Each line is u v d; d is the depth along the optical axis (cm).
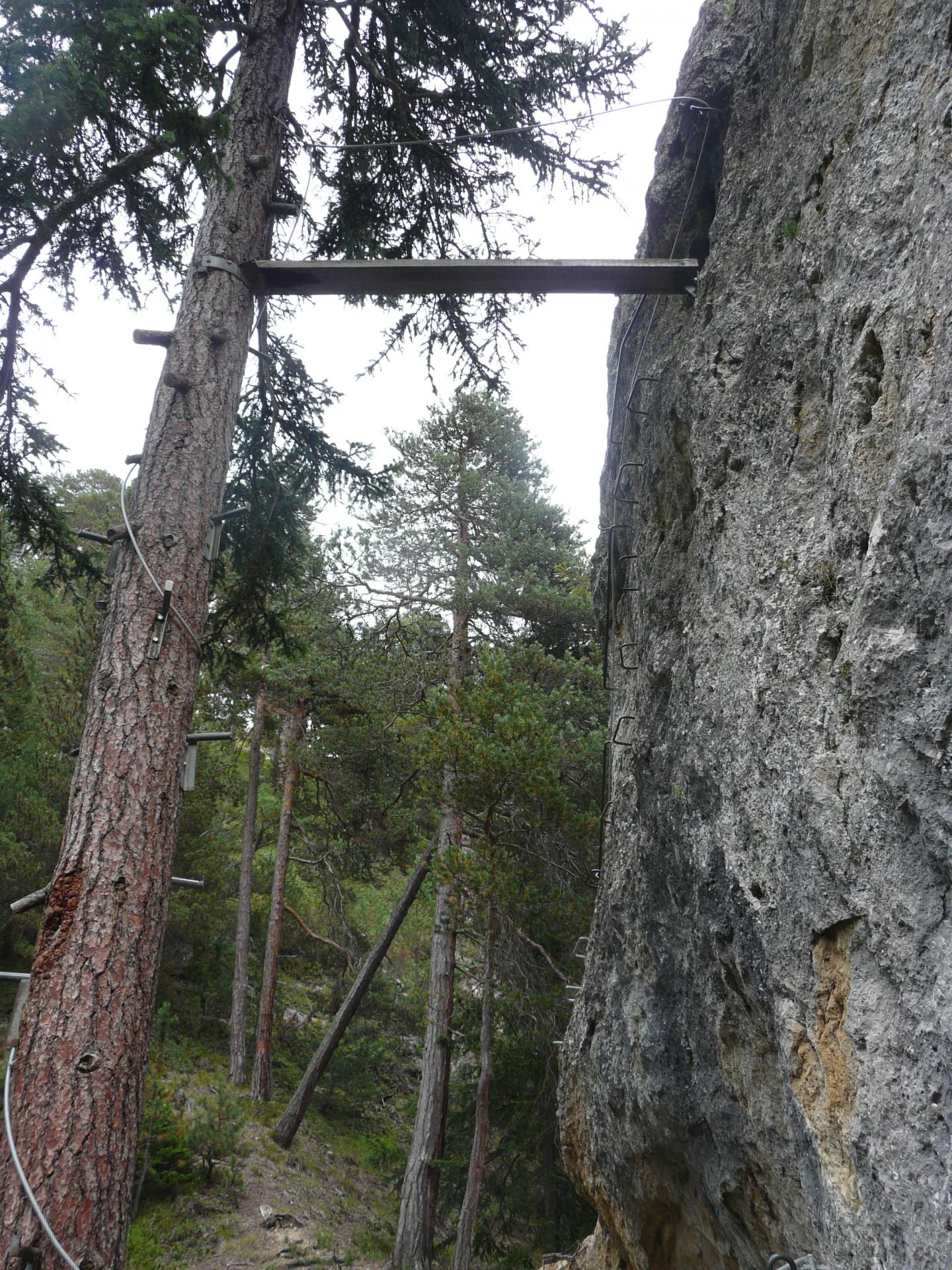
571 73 652
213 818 1883
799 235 365
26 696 1516
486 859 1177
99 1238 349
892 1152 221
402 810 1677
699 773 391
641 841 486
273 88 607
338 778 1728
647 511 548
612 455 678
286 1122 1531
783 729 311
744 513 378
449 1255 1402
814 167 354
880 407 277
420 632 1565
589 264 502
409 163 703
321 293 564
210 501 498
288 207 581
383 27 675
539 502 1603
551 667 1404
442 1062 1350
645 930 470
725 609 387
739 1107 370
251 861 1920
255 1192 1326
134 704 436
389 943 1641
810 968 286
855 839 255
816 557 311
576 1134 600
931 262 248
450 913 1333
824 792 276
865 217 296
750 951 334
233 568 722
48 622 2016
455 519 1661
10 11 400
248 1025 1916
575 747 1259
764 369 380
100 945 388
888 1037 230
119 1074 374
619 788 576
